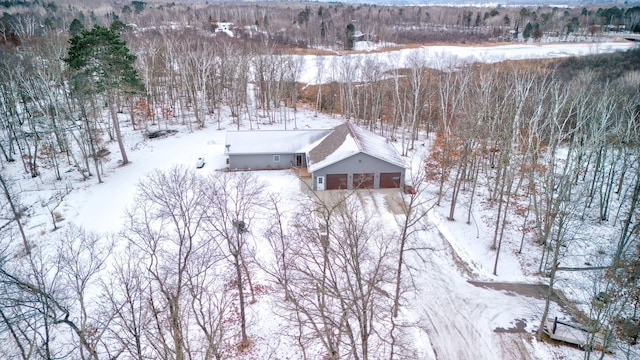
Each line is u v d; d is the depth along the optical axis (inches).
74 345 799.7
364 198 1485.0
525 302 1046.4
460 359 880.9
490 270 1163.9
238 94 2426.2
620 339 887.7
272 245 1090.7
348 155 1496.1
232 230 1069.1
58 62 1879.9
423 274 1130.7
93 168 1716.3
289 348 911.0
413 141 2006.6
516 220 1381.6
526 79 1983.3
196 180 1355.8
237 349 903.1
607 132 1363.2
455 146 1529.3
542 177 1391.5
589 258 1175.0
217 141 2014.0
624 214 1236.5
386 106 2405.3
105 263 1086.4
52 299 661.9
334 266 1067.9
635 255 938.1
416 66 2175.2
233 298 1019.3
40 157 1791.3
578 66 2444.6
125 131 2162.9
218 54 2751.0
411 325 873.5
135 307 927.0
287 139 1780.3
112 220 1301.7
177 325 730.8
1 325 763.4
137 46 2706.7
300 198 1456.7
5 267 1009.5
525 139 1521.9
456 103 1971.0
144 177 1604.3
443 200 1509.6
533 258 1210.0
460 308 1019.3
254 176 1630.2
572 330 936.3
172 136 2091.5
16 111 1852.9
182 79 2508.6
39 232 1238.9
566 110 1706.4
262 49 2783.0
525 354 894.4
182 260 985.5
